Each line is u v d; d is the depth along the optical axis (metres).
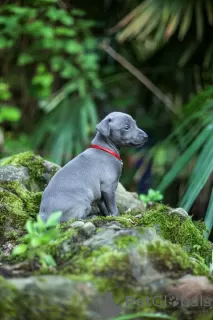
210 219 4.99
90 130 8.59
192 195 5.38
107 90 9.41
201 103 7.07
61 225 3.95
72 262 3.43
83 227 3.73
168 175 6.08
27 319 2.94
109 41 9.73
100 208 4.49
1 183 4.79
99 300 3.11
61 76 9.70
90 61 9.00
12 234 4.33
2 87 9.06
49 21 9.67
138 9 8.11
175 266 3.44
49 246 3.60
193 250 4.20
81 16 10.03
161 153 7.90
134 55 9.74
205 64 8.29
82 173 4.28
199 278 3.40
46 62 10.04
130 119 4.47
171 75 9.06
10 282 3.05
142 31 8.33
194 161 7.77
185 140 6.88
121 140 4.42
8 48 9.91
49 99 9.36
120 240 3.48
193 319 3.30
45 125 8.45
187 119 6.84
